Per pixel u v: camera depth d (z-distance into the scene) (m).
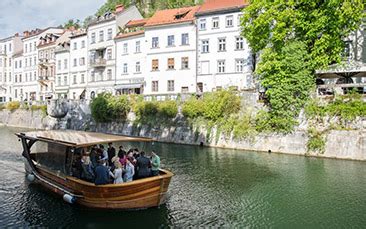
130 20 52.84
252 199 14.47
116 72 50.56
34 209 13.09
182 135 31.78
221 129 28.97
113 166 13.71
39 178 16.17
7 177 18.23
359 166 20.62
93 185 12.41
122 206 12.54
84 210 12.95
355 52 31.75
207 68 41.69
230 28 40.09
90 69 54.91
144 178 12.80
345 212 12.92
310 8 26.05
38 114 50.34
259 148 26.66
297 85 25.19
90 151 14.41
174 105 32.50
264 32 28.33
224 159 23.22
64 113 45.53
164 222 11.84
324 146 23.77
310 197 14.75
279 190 15.77
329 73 26.62
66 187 14.12
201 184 16.77
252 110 27.64
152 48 45.28
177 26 43.44
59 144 14.95
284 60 25.56
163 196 13.18
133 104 36.34
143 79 47.06
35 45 69.38
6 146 29.81
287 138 25.47
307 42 26.20
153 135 33.94
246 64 39.28
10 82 78.06
